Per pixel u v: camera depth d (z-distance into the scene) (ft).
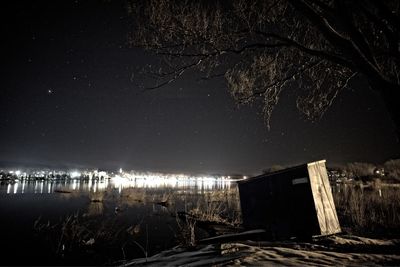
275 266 13.23
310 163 24.25
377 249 18.78
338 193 58.54
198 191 123.44
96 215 50.98
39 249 27.66
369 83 16.44
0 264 22.89
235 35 22.13
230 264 13.83
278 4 22.12
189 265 14.70
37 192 121.08
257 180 28.43
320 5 17.74
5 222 43.70
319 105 25.11
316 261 14.42
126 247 28.12
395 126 15.28
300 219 23.76
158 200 77.87
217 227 32.73
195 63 22.84
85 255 25.20
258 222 27.63
